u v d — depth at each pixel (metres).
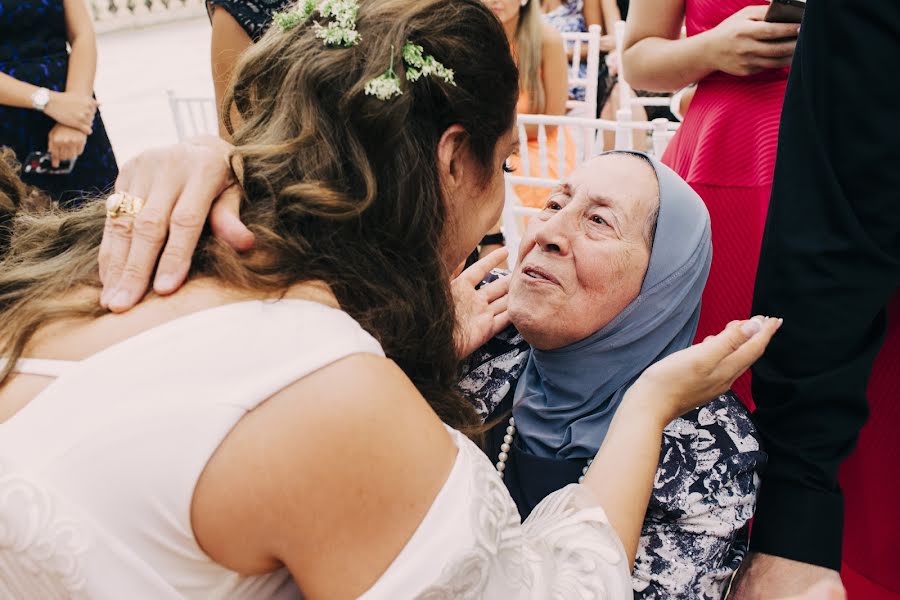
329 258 0.75
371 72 0.75
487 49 0.80
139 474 0.62
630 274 1.13
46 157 2.29
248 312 0.69
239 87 0.85
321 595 0.65
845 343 0.99
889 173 0.91
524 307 1.17
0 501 0.63
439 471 0.66
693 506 1.07
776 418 1.07
